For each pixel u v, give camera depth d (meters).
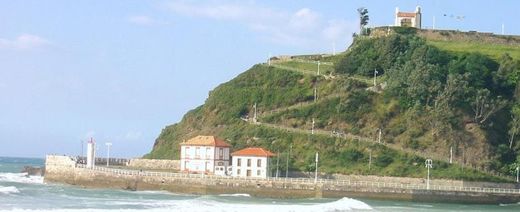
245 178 178.75
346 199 154.25
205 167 197.00
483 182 186.12
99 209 124.19
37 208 123.75
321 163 198.38
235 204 145.25
